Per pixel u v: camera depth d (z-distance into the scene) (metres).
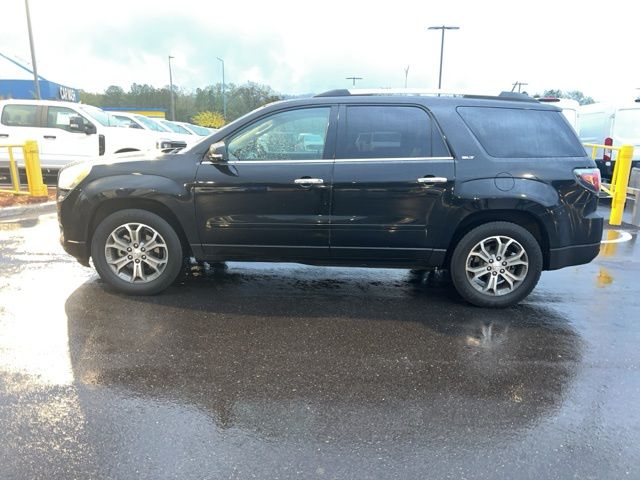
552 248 4.59
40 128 11.98
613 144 13.45
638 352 3.86
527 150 4.56
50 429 2.75
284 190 4.51
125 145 12.27
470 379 3.40
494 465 2.55
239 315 4.45
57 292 4.88
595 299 5.07
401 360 3.66
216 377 3.36
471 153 4.48
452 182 4.44
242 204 4.57
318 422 2.88
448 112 4.55
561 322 4.44
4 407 2.94
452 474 2.47
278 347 3.83
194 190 4.57
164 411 2.95
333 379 3.37
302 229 4.58
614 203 9.47
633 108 13.24
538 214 4.48
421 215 4.50
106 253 4.75
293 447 2.66
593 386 3.33
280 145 4.60
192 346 3.80
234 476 2.43
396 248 4.60
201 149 4.64
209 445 2.65
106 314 4.37
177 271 4.80
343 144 4.54
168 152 4.82
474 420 2.93
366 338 4.04
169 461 2.52
